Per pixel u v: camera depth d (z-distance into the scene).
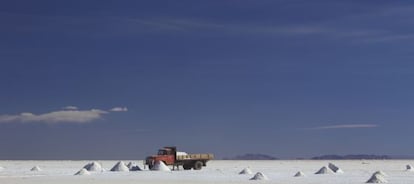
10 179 49.25
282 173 66.06
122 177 52.09
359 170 78.69
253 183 44.25
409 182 45.69
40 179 49.31
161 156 66.19
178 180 47.47
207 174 58.75
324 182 46.16
